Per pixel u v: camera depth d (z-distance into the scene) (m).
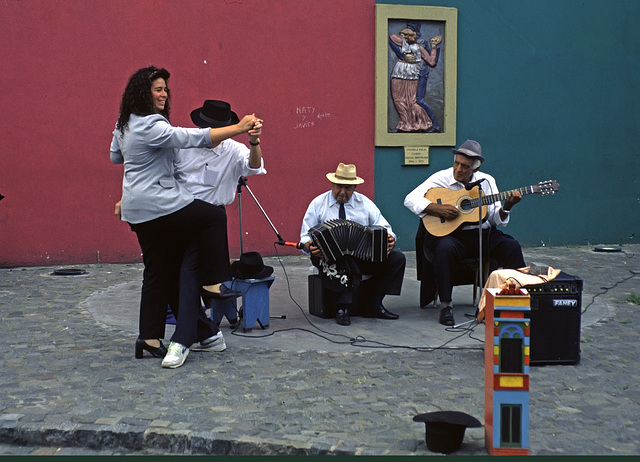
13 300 7.19
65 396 4.49
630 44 10.92
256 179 9.62
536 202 10.75
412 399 4.43
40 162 9.05
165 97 5.11
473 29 10.26
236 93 9.52
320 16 9.70
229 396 4.48
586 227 10.97
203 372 4.96
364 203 6.59
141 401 4.40
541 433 3.90
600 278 8.38
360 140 9.94
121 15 9.12
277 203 9.72
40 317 6.50
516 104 10.52
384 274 6.45
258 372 4.96
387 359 5.26
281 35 9.59
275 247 9.74
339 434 3.89
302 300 7.24
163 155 5.09
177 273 5.47
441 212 6.47
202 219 5.16
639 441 3.81
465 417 3.71
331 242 6.13
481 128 10.41
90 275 8.55
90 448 3.97
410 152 10.08
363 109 9.92
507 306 3.54
